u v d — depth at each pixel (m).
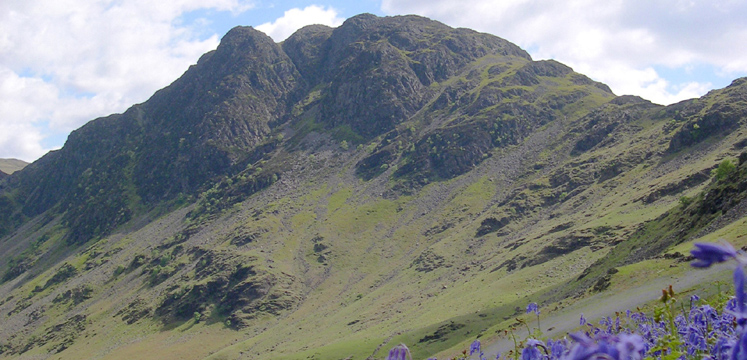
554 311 58.06
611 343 4.97
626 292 49.75
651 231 91.19
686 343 9.73
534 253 154.12
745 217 58.56
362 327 146.38
